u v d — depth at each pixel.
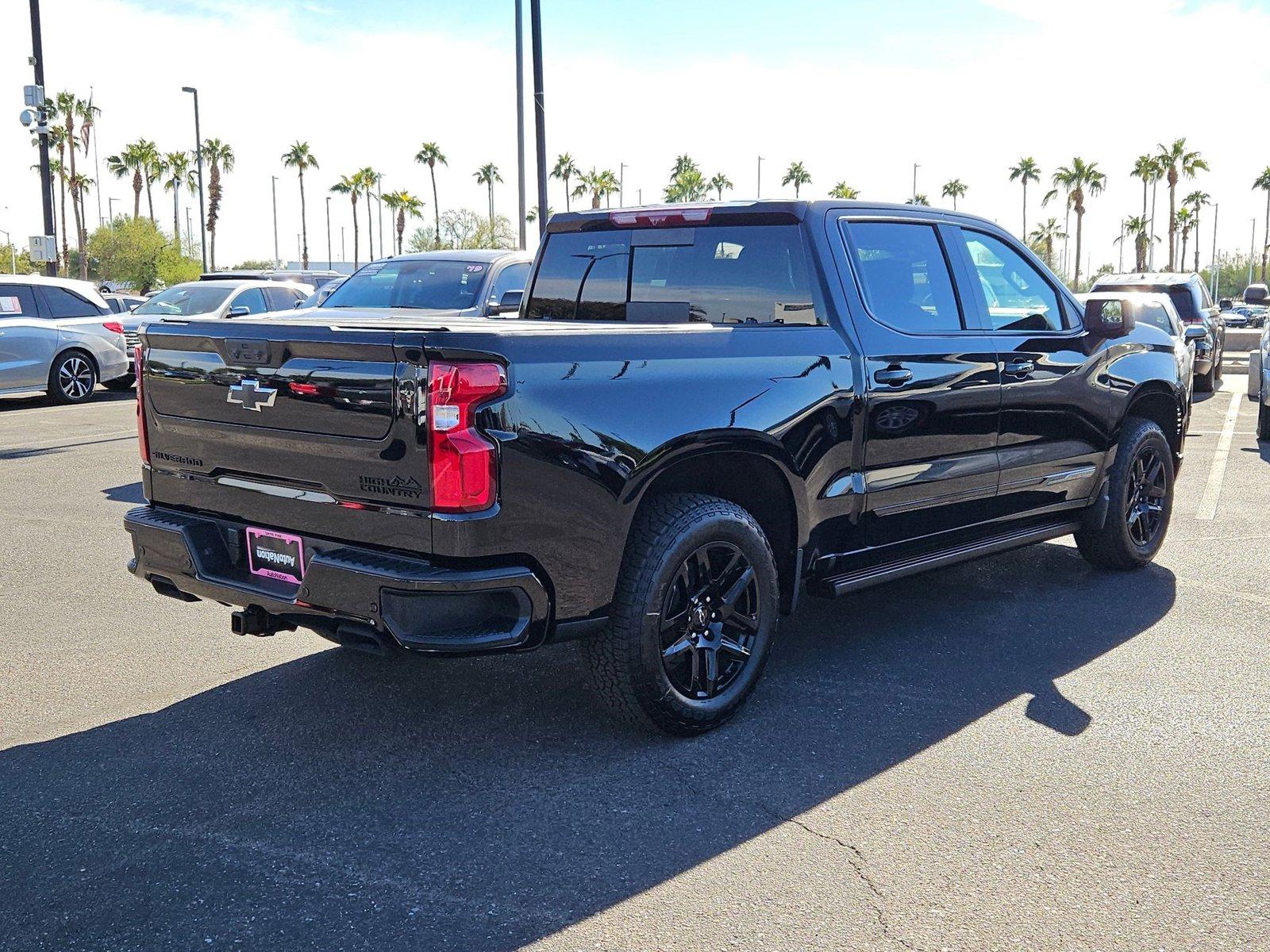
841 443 4.25
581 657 3.80
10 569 6.32
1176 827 3.24
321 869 3.03
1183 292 17.23
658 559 3.67
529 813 3.35
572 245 5.07
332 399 3.43
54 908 2.84
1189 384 6.84
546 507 3.38
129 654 4.85
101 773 3.64
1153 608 5.46
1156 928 2.74
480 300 10.29
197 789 3.52
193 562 3.85
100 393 17.56
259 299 16.42
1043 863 3.04
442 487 3.23
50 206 22.75
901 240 4.73
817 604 5.58
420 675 4.55
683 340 3.80
